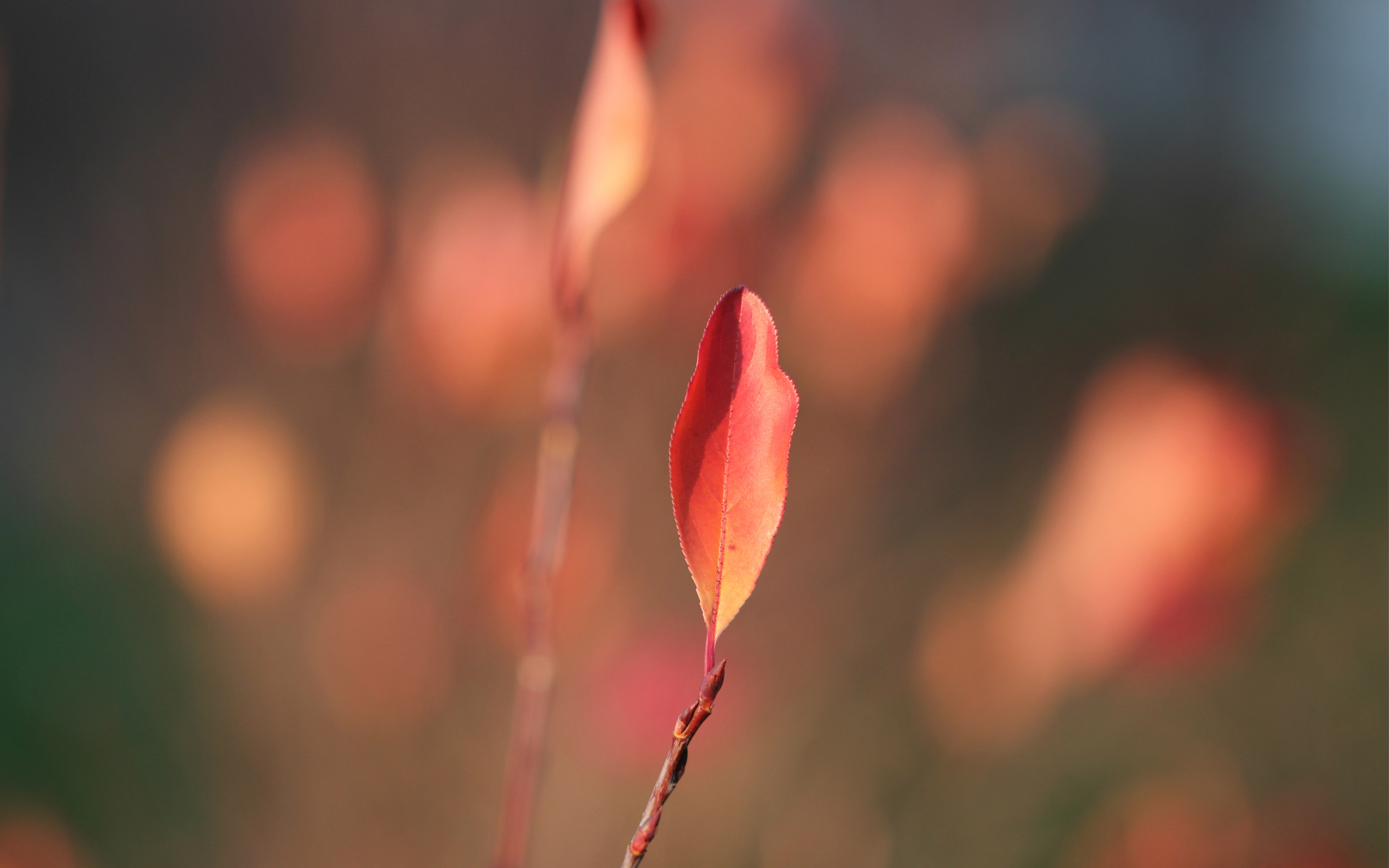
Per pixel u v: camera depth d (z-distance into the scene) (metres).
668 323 1.26
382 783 1.25
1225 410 0.96
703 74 1.17
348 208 1.26
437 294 1.04
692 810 1.30
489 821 1.26
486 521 1.14
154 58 1.70
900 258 1.27
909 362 1.38
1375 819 1.68
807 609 1.52
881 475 1.60
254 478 1.09
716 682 0.59
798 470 1.55
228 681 1.25
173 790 1.31
